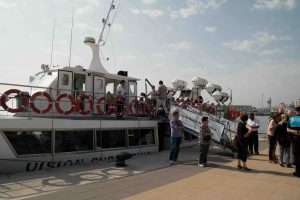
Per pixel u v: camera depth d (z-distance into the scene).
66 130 11.98
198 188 8.39
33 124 10.88
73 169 10.97
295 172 10.16
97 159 13.00
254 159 13.91
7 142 10.17
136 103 16.64
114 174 10.07
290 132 10.32
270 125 12.92
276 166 11.98
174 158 12.30
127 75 18.23
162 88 17.77
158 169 11.04
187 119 16.20
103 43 17.53
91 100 13.74
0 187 8.28
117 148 14.05
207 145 11.72
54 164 11.35
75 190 8.00
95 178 9.45
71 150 12.10
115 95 15.12
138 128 15.44
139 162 12.57
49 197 7.34
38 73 15.84
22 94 11.61
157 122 16.73
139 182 8.98
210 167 11.55
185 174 10.20
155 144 16.45
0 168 9.98
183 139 19.48
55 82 14.18
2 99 10.87
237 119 26.19
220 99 22.55
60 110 12.35
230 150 14.64
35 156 10.80
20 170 10.42
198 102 21.06
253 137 15.70
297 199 7.51
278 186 8.75
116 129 14.17
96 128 13.15
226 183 9.02
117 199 7.25
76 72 14.90
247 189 8.37
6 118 10.28
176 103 18.59
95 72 15.64
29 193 7.69
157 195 7.64
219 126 14.97
